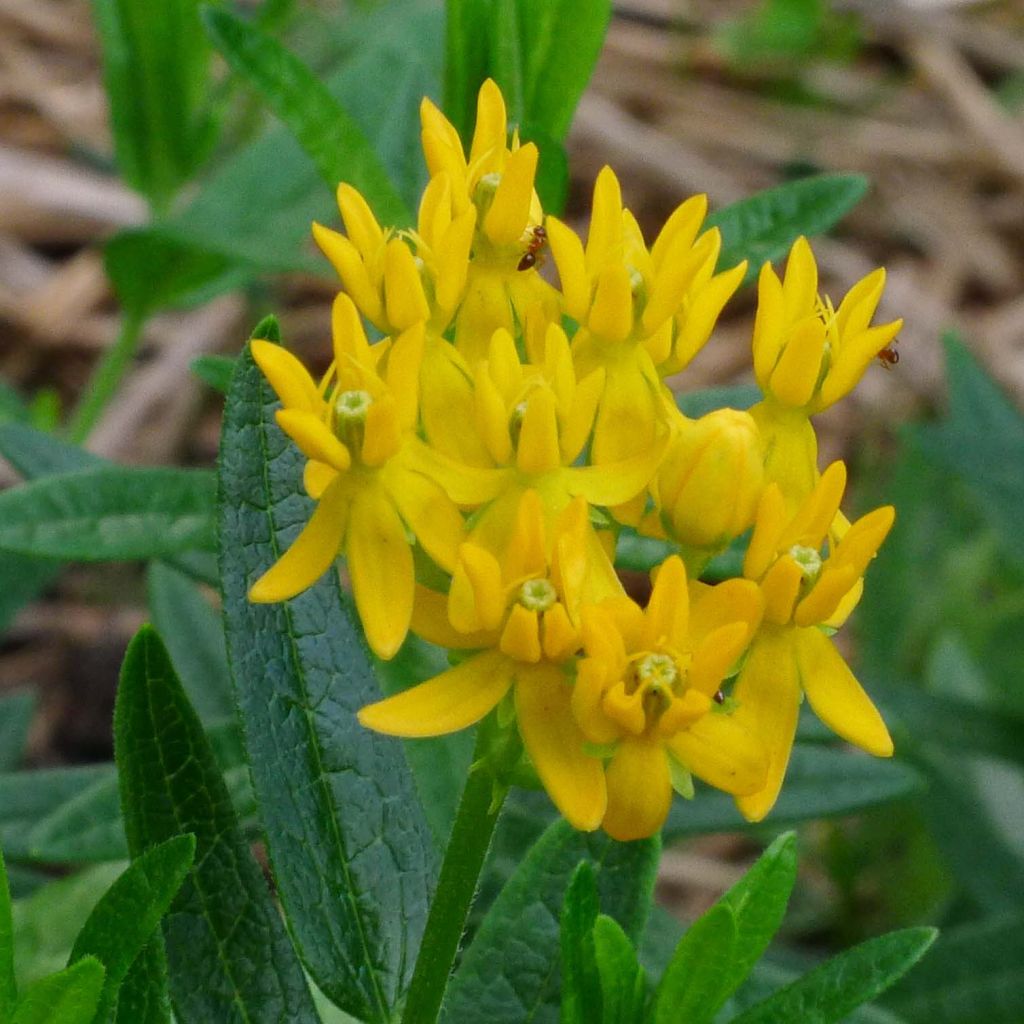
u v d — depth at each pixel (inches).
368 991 6.8
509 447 6.5
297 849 6.8
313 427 6.4
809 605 6.5
